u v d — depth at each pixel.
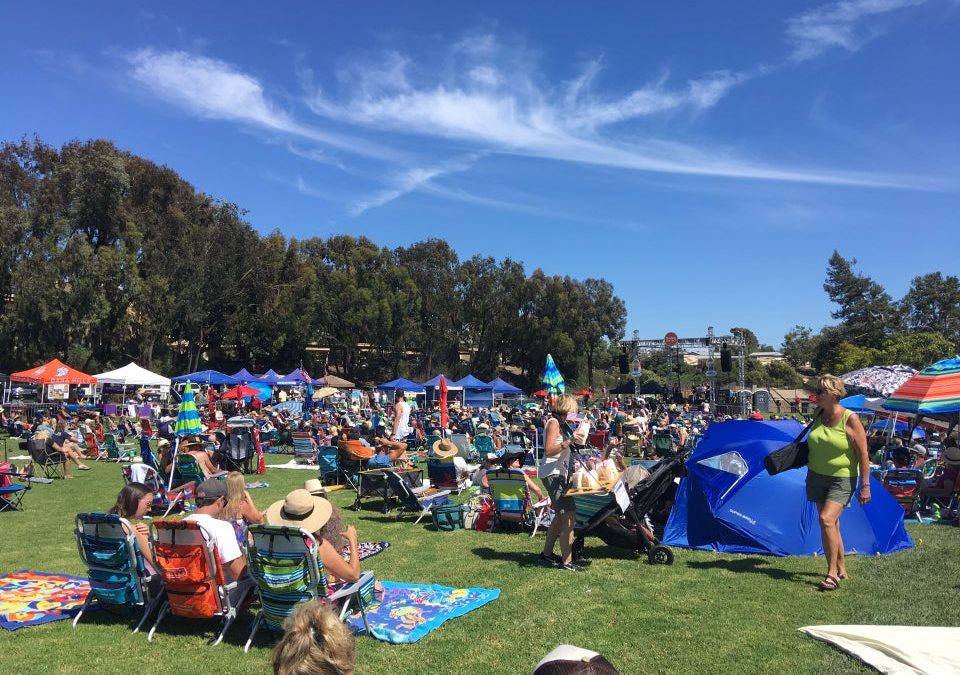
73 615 5.44
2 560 7.38
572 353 61.97
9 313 39.72
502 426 23.19
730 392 46.81
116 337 44.75
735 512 7.68
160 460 12.94
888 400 12.72
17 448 21.34
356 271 58.47
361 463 12.66
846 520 7.43
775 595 5.78
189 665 4.42
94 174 46.16
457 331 63.81
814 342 93.56
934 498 10.46
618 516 7.27
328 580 4.91
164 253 48.34
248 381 35.84
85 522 5.23
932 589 5.89
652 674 4.16
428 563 7.16
